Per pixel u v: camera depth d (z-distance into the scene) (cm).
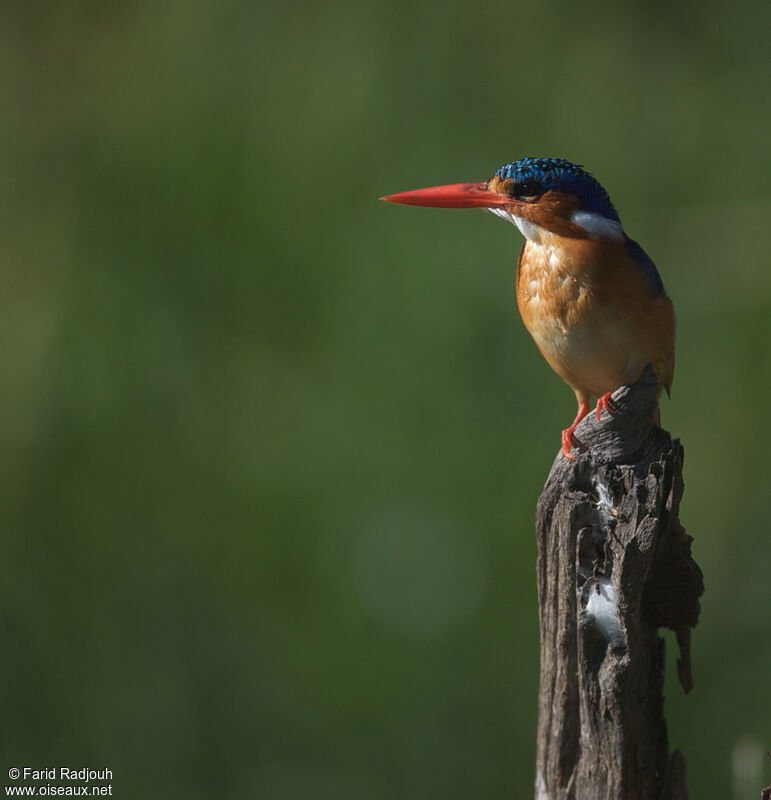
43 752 931
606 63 1237
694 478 1104
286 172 1101
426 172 1120
